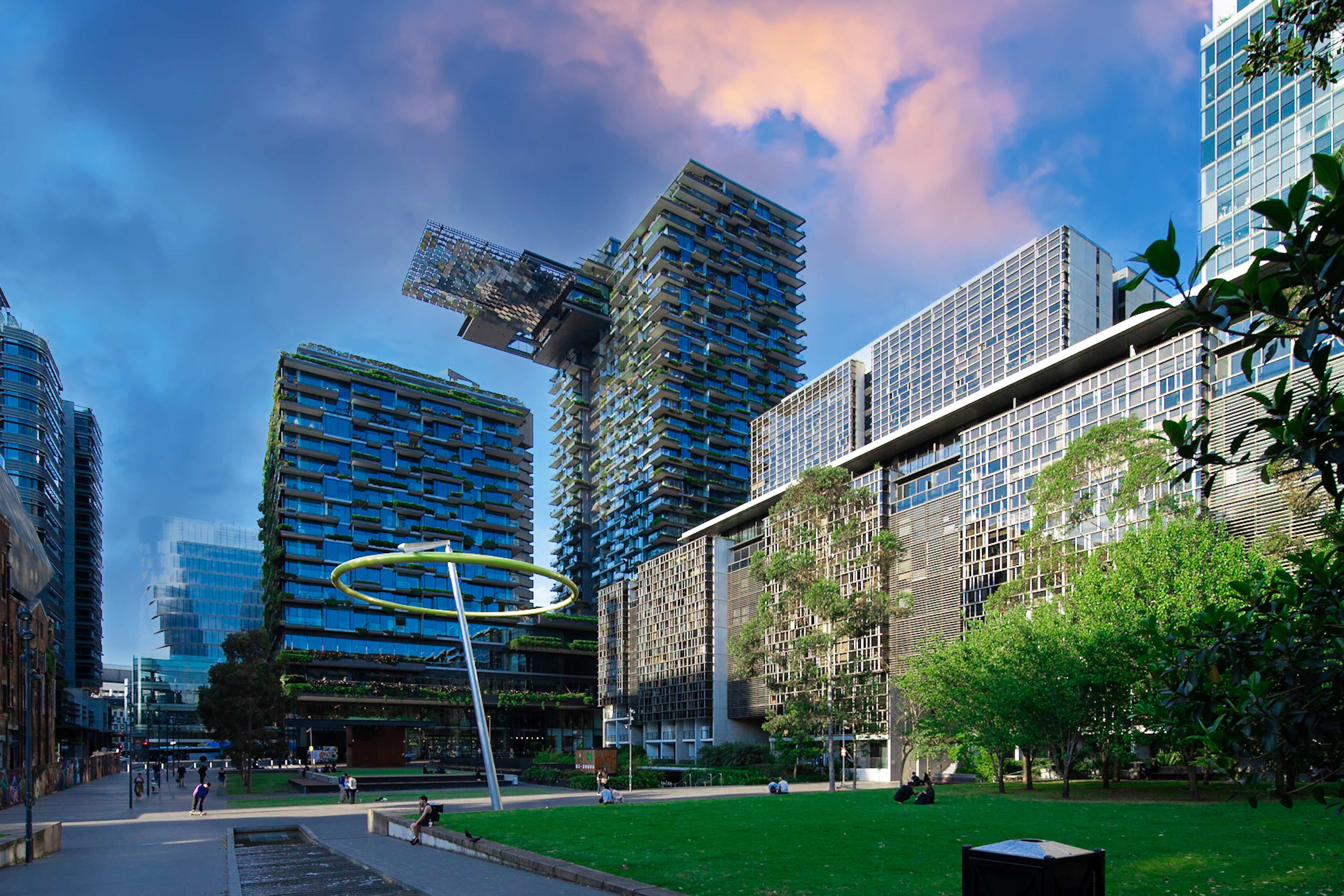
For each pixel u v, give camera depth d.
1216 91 60.28
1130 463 42.84
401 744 108.44
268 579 129.88
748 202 152.62
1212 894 12.95
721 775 59.84
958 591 59.72
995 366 84.56
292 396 123.12
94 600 172.12
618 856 18.77
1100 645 33.34
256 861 24.83
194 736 169.25
